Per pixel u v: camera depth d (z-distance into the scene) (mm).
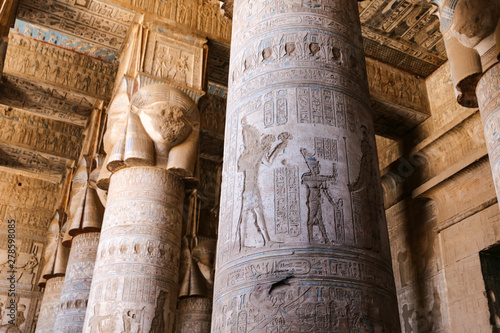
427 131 11992
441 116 11742
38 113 12766
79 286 10625
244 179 3930
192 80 9516
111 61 11641
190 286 13594
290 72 4352
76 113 12898
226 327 3389
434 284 10281
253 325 3225
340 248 3477
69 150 15062
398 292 11148
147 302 7543
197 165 8914
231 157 4270
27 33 11211
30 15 9703
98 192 11391
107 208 8328
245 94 4465
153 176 8398
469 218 9766
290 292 3262
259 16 4910
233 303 3418
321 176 3744
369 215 3785
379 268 3594
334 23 4801
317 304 3217
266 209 3652
